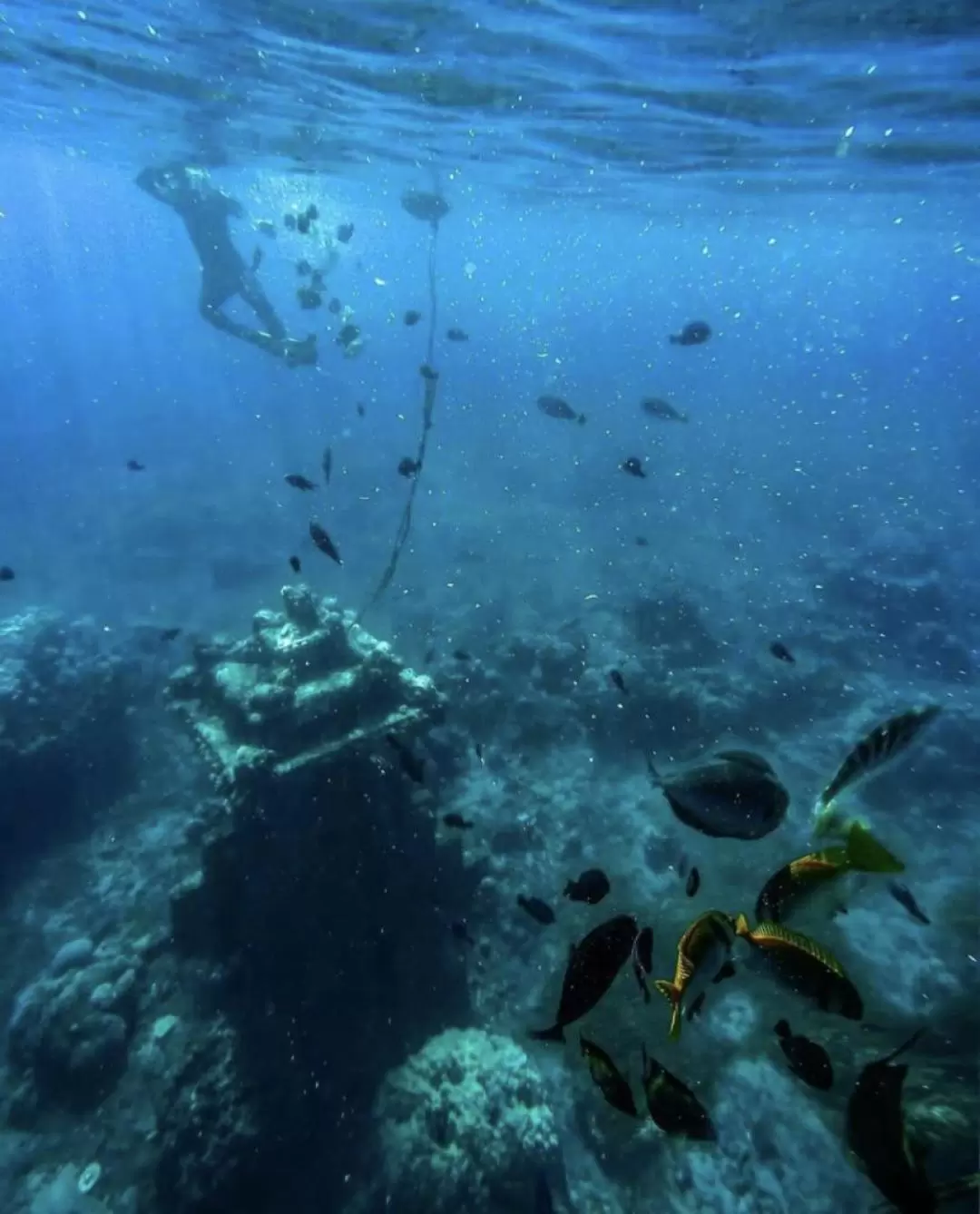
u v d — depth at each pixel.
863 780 2.11
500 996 8.09
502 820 10.66
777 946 2.21
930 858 9.87
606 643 15.99
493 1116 6.37
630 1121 6.76
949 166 19.42
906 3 9.27
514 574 20.95
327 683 7.08
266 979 6.75
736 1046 7.18
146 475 33.47
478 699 13.07
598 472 30.50
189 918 7.62
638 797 11.30
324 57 13.60
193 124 19.94
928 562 20.50
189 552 24.03
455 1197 5.91
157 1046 7.29
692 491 28.59
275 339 17.53
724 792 2.55
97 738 11.98
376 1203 6.04
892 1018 6.93
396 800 7.34
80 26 13.02
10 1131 7.08
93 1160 6.71
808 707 13.62
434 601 19.19
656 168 21.69
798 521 25.61
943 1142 3.75
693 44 11.38
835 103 13.93
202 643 8.50
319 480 30.33
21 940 9.25
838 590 18.95
